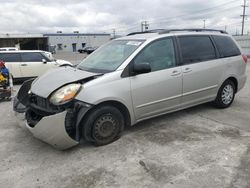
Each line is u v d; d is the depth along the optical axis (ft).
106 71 14.19
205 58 17.62
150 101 15.05
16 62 37.63
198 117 17.97
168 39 16.07
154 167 11.64
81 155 12.93
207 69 17.52
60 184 10.64
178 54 16.21
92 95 12.84
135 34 17.61
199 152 12.90
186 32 17.20
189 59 16.70
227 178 10.68
